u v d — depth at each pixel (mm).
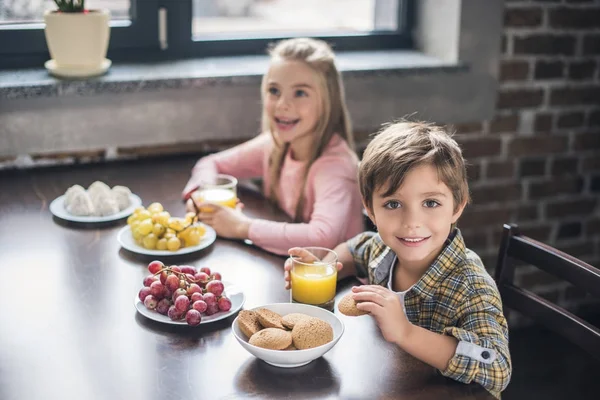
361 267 1464
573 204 2666
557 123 2557
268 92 1795
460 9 2289
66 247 1490
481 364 1066
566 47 2479
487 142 2496
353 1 2465
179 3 2256
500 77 2434
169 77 2035
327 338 1092
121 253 1471
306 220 1767
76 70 1977
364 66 2215
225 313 1219
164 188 1853
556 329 1312
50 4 2156
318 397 1010
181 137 2137
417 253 1221
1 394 1000
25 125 1982
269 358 1058
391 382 1052
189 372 1060
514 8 2375
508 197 2578
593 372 2463
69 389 1014
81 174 1954
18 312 1221
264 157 1907
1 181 1881
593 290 1229
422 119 2355
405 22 2490
